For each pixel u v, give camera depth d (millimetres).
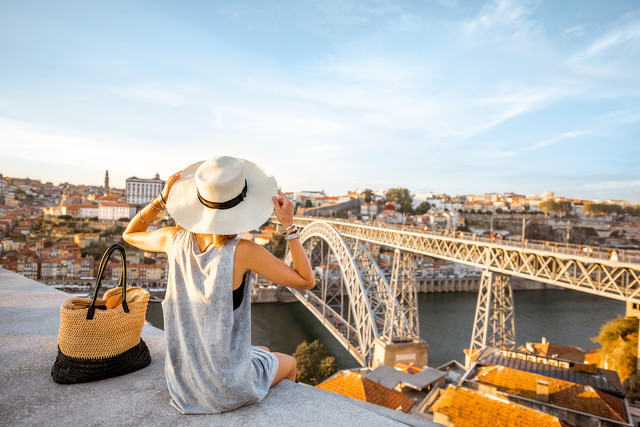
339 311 89875
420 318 88000
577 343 70000
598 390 20500
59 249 149125
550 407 19625
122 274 3207
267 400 2828
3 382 3111
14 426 2480
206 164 2508
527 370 23547
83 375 3057
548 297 117062
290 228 2633
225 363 2506
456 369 47156
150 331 4359
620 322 38188
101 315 3041
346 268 54438
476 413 19344
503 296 36188
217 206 2516
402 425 2562
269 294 109125
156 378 3232
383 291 52562
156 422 2549
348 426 2494
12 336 4129
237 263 2547
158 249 2939
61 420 2572
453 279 135750
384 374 40906
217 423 2518
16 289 5922
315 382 46094
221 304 2477
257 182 2707
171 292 2717
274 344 71875
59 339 3078
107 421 2559
